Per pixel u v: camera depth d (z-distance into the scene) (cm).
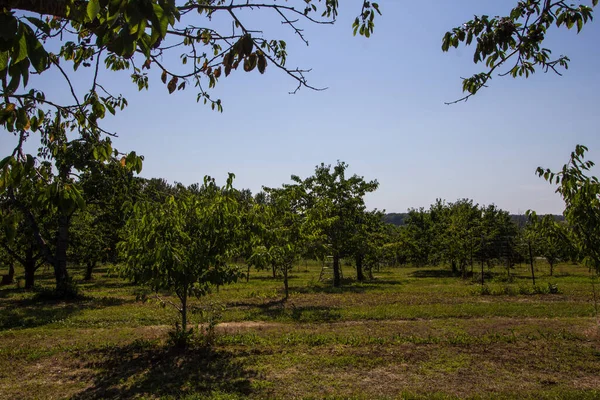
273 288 2320
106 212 2241
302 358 841
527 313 1373
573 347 920
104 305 1641
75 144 342
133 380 723
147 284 886
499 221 3634
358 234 2842
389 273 3903
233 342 968
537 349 906
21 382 722
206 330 1035
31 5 216
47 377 747
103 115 385
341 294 1994
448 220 3691
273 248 1023
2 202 267
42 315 1390
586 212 753
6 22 166
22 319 1312
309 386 687
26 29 179
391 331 1091
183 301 935
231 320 1271
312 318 1288
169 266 852
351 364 805
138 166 363
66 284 1858
